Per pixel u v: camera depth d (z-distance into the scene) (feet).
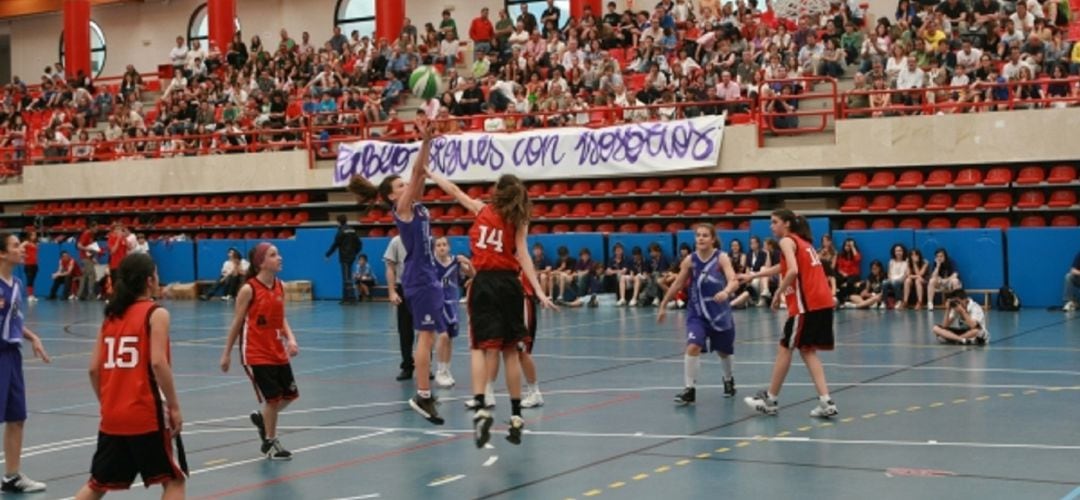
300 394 44.21
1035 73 80.69
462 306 82.84
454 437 34.01
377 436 34.58
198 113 115.44
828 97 84.38
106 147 120.47
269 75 120.67
